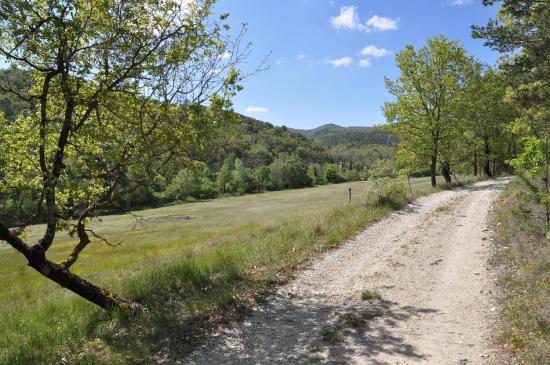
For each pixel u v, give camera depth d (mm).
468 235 14211
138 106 8805
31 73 8117
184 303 8281
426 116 31047
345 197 55031
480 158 44750
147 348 6402
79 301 9734
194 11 8578
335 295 9047
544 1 10102
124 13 8023
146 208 67375
